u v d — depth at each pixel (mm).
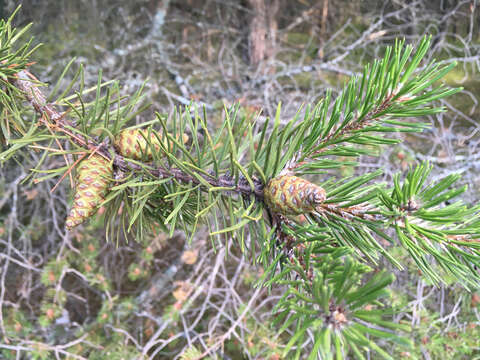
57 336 906
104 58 1143
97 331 889
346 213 214
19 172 907
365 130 212
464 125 1307
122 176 252
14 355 821
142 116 985
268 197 219
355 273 144
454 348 776
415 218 204
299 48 1932
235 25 1878
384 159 937
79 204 226
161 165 244
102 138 252
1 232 894
